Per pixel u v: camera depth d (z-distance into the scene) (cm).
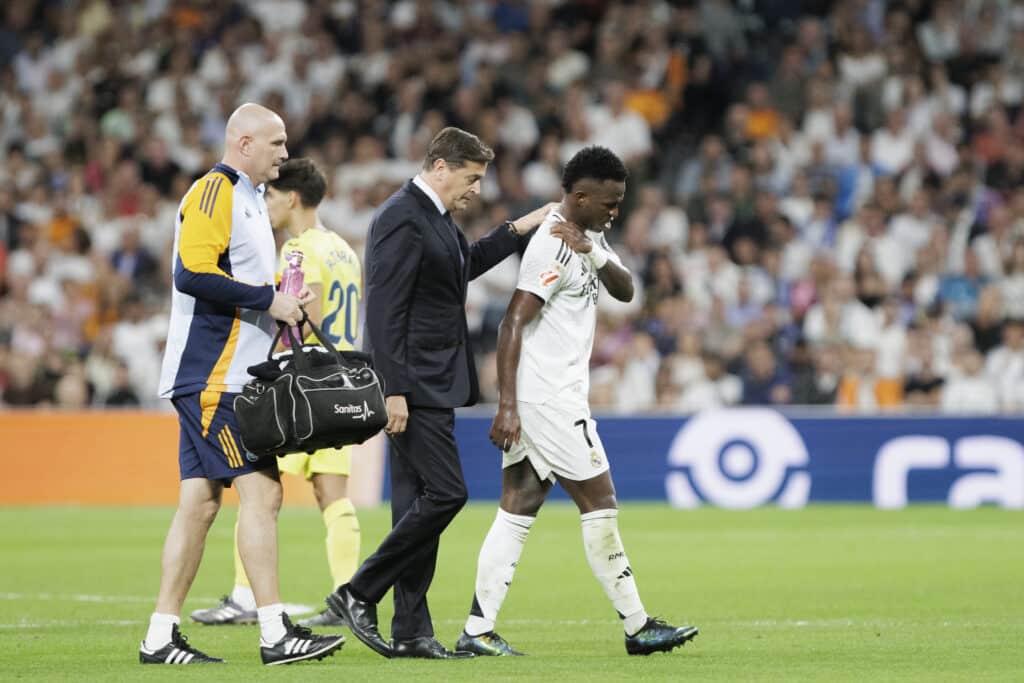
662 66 8794
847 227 7831
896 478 6234
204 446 2362
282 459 3056
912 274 7488
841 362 6800
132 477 6481
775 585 3688
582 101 8556
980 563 4159
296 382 2262
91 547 4734
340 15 9188
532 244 2433
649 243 7788
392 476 2486
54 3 9575
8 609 3269
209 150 8744
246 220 2372
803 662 2350
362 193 8094
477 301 7462
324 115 8650
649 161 8500
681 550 4578
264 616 2342
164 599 2381
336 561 3033
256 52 9119
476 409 6481
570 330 2453
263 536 2352
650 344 6994
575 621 3042
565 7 9088
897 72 8612
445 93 8606
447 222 2467
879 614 3102
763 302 7481
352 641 2711
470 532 5222
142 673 2234
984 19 8906
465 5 9181
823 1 8925
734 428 6316
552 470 2448
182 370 2366
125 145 8819
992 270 7644
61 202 8500
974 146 8450
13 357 7194
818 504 6253
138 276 7962
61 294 7912
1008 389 6900
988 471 6191
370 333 2414
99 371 7306
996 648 2522
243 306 2311
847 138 8406
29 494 6506
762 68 8762
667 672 2231
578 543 4825
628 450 6362
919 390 6869
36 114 9181
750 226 7781
